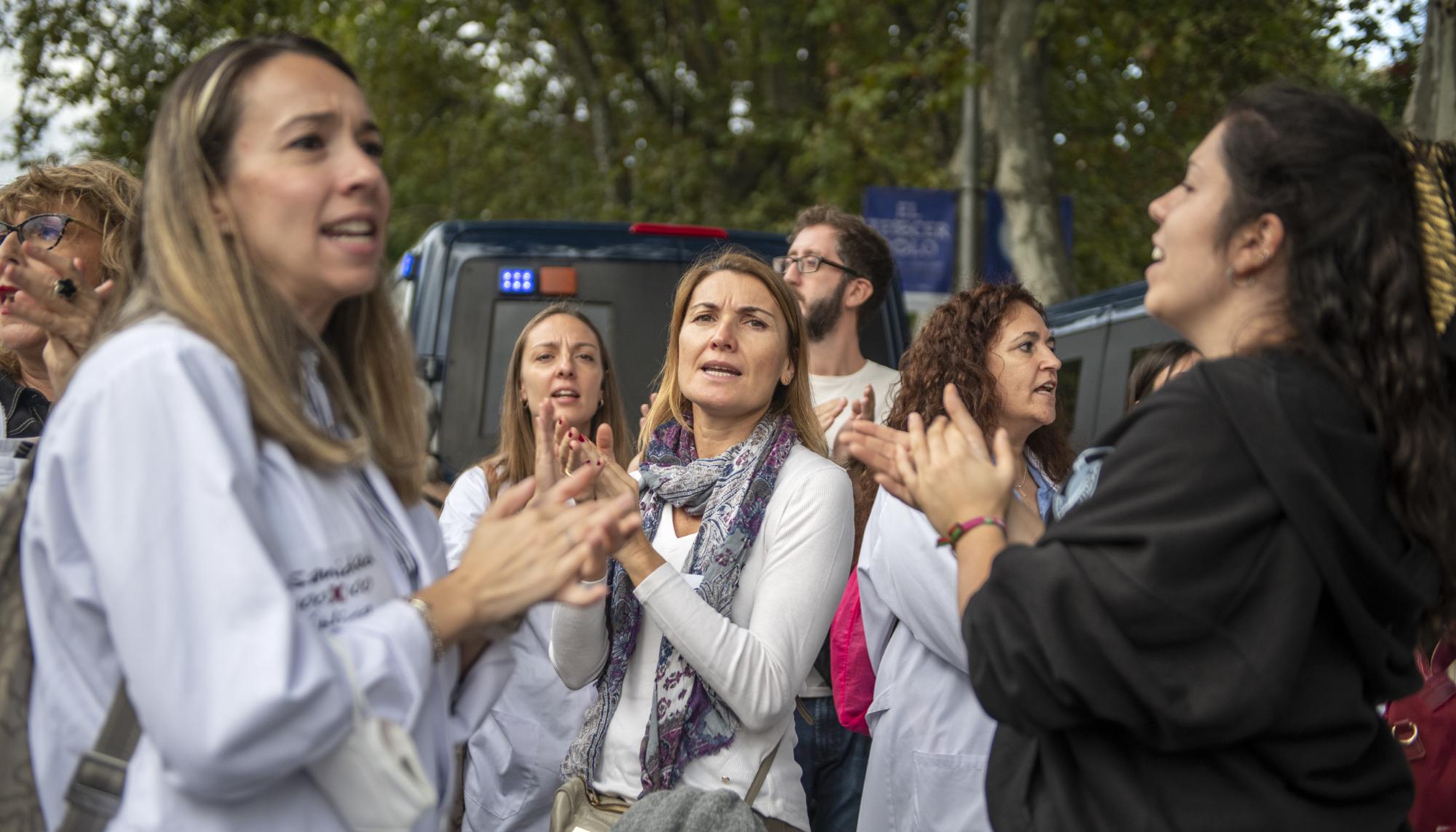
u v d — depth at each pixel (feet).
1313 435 5.52
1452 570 5.94
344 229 5.69
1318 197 5.74
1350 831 5.68
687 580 9.13
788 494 9.35
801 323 10.27
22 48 44.16
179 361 5.07
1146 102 50.47
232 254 5.57
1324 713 5.56
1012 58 37.70
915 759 9.09
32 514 5.15
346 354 6.49
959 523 6.31
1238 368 5.66
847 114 45.88
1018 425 10.54
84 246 8.86
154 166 5.62
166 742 4.75
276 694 4.70
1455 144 6.24
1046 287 36.04
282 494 5.37
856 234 15.35
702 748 8.79
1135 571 5.39
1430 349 5.72
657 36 59.82
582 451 8.11
